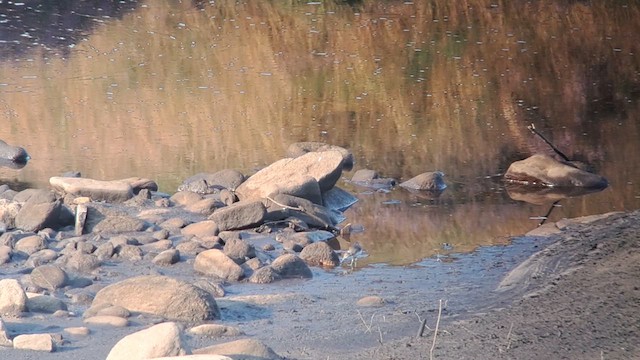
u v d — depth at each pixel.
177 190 42.59
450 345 23.59
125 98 58.97
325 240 36.44
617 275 28.34
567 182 44.19
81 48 71.69
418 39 78.88
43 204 35.94
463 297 29.05
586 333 23.92
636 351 22.50
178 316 26.19
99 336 24.31
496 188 44.12
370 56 72.62
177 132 52.50
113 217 36.06
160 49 72.50
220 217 36.59
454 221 38.88
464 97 62.03
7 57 68.06
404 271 32.41
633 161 48.53
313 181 39.47
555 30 83.94
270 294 29.30
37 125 53.22
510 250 34.72
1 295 26.34
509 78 67.56
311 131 53.38
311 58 71.38
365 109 58.41
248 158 48.06
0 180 43.97
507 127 55.31
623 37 82.38
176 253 32.44
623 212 39.28
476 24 85.25
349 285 30.77
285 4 90.06
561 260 31.38
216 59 70.31
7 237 33.72
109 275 30.89
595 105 60.94
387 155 49.47
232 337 24.47
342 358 22.84
